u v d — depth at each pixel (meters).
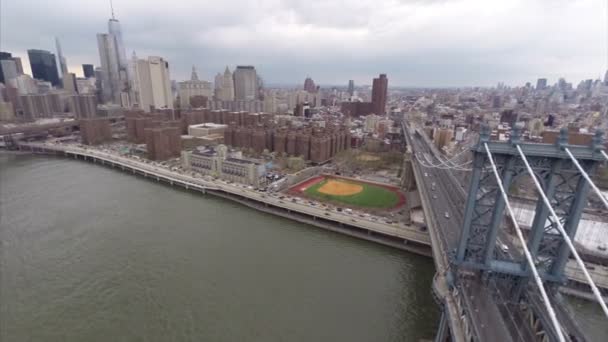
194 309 70.12
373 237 103.31
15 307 70.19
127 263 87.38
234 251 94.88
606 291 71.69
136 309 69.94
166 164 192.75
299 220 117.50
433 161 165.38
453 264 58.28
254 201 134.50
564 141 46.16
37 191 149.75
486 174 53.06
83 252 93.06
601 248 81.38
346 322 67.44
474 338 43.94
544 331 47.41
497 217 51.12
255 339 62.53
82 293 75.00
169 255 91.81
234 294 75.12
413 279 82.88
